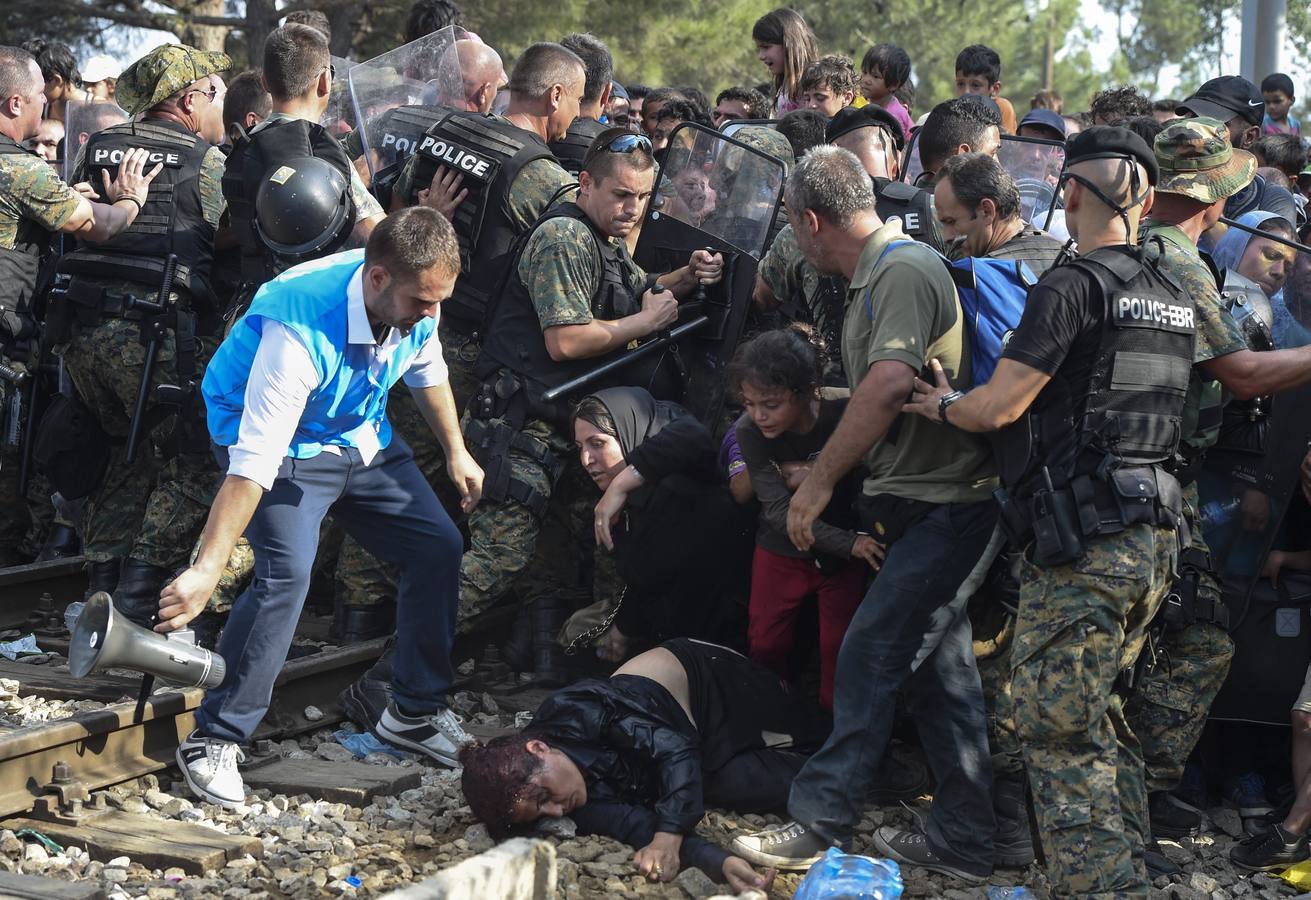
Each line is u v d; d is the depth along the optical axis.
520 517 4.85
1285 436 4.34
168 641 3.65
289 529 4.04
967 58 7.32
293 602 4.07
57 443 5.09
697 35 15.41
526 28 14.62
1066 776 3.51
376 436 4.23
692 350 4.97
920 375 3.76
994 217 4.21
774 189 4.93
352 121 5.77
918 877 3.96
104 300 4.95
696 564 4.52
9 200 4.93
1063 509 3.46
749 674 4.27
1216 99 6.65
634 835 3.82
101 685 4.69
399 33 15.28
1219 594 4.30
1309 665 4.41
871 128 5.07
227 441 4.03
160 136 5.13
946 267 3.78
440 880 2.45
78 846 3.73
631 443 4.61
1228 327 3.87
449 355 5.16
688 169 5.08
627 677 4.09
